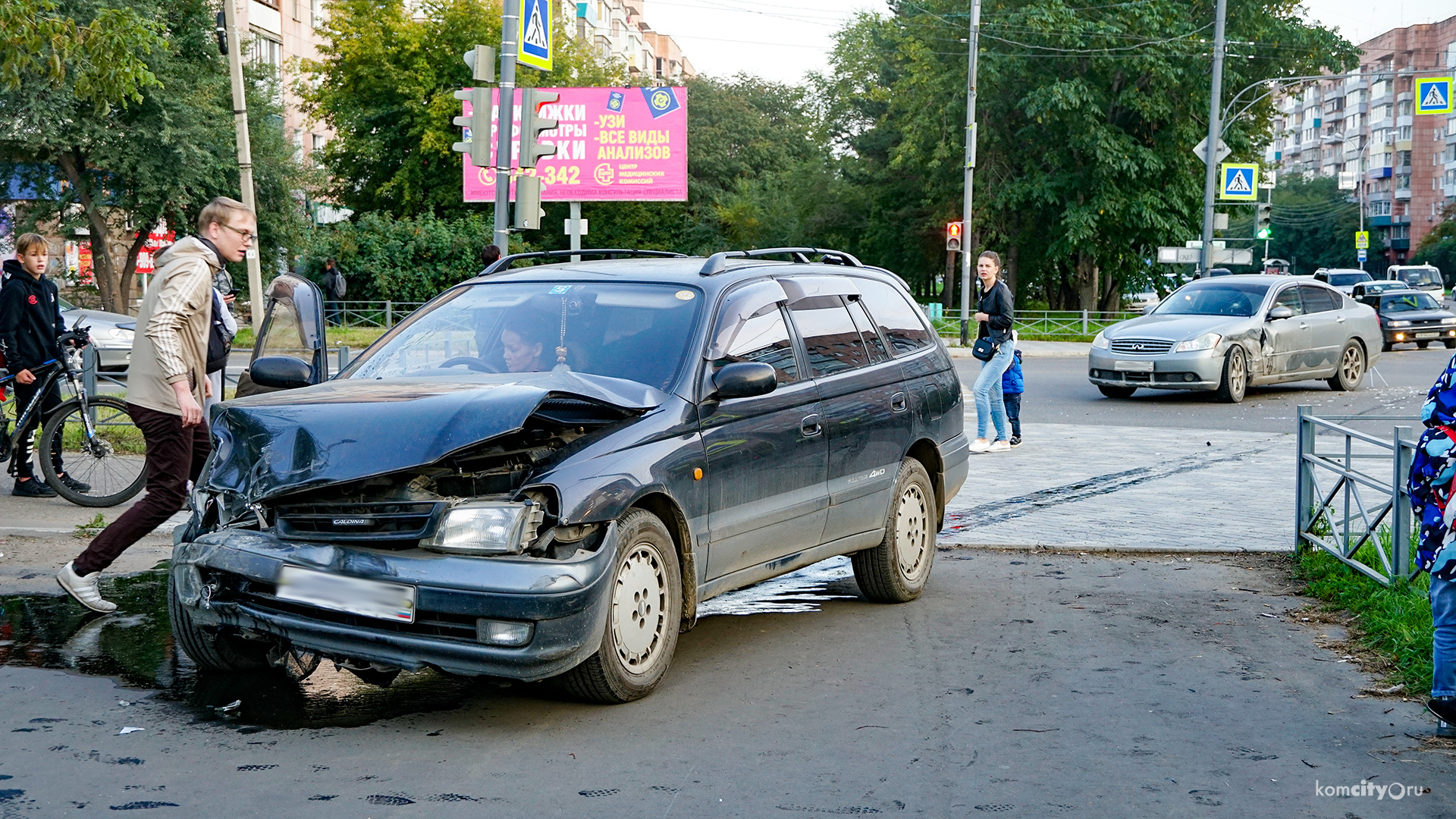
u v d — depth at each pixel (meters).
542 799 4.06
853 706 5.10
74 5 26.78
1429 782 4.32
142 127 31.00
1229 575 7.71
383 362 5.89
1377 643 6.03
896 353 7.13
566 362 5.59
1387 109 143.38
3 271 9.64
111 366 19.94
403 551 4.63
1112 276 45.03
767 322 6.11
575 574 4.59
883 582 6.84
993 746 4.63
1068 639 6.22
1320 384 22.17
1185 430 15.56
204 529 5.10
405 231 40.31
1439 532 4.71
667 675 5.52
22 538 8.39
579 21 75.69
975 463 12.62
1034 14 38.66
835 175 56.22
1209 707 5.13
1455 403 4.73
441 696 5.14
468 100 13.67
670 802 4.05
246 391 6.98
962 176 43.50
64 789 4.07
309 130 56.38
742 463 5.58
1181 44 39.09
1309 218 121.31
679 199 44.84
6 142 30.92
